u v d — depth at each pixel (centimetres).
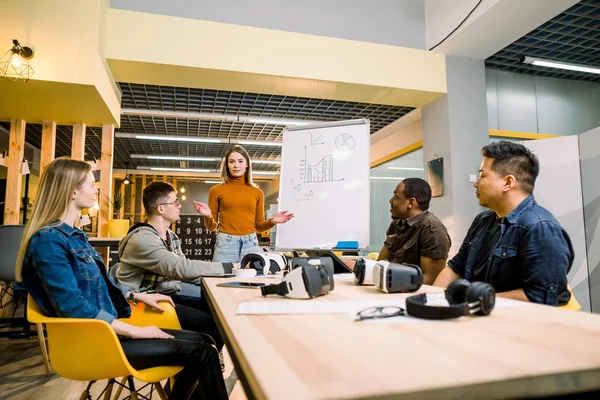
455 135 503
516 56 547
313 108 655
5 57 344
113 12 409
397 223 217
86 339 113
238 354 53
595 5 425
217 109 671
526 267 123
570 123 623
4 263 296
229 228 271
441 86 505
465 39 475
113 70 430
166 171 1290
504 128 577
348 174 244
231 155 273
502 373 42
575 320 70
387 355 49
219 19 444
